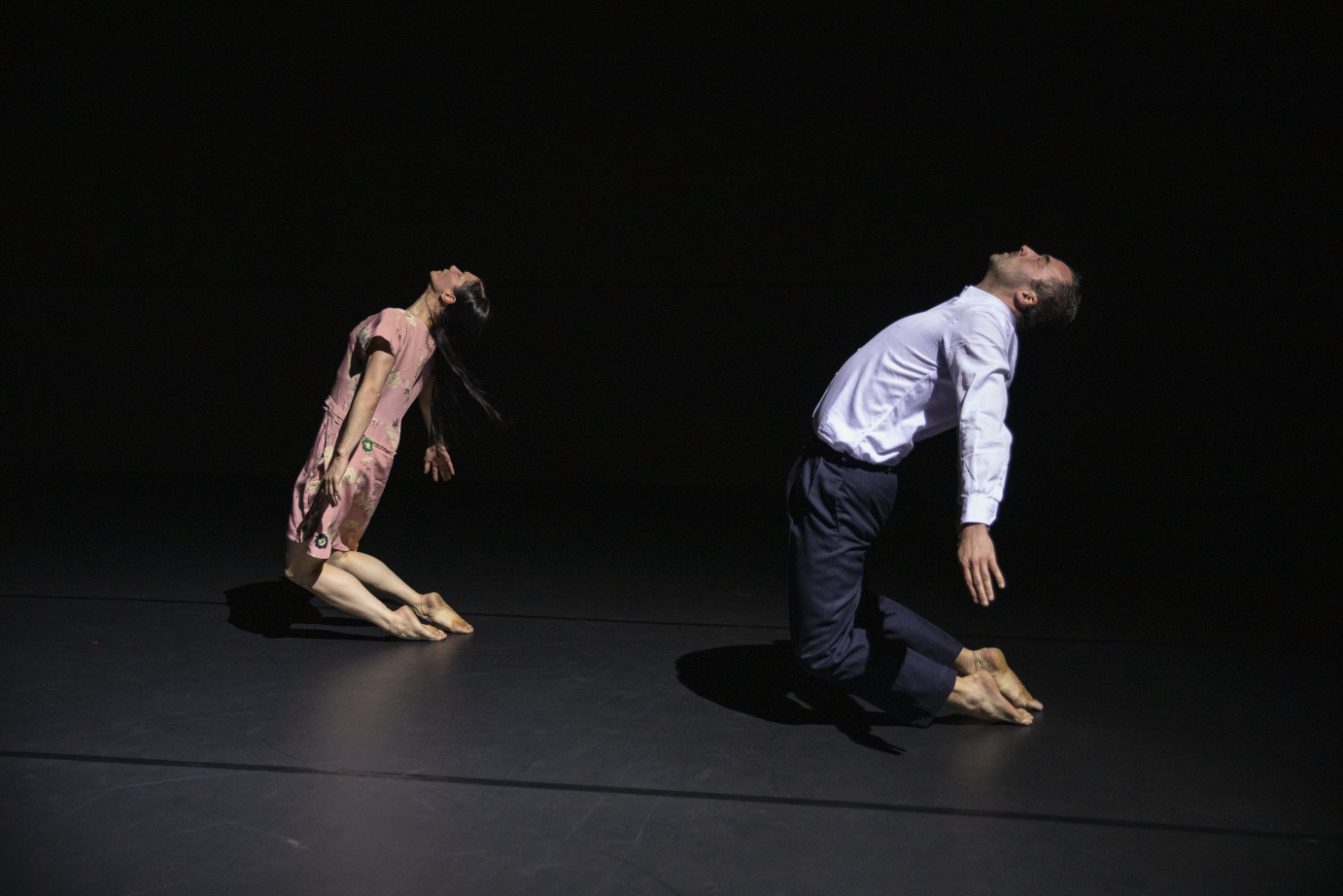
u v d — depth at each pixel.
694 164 7.16
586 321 7.35
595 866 1.88
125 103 7.45
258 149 7.44
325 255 7.48
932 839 2.00
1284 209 6.61
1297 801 2.20
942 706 2.53
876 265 7.07
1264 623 3.67
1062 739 2.55
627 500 6.58
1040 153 6.83
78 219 7.61
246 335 7.57
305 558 3.16
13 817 2.04
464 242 7.39
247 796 2.15
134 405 7.70
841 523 2.39
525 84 7.20
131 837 1.96
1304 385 6.68
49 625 3.46
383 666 3.08
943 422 2.42
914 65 6.88
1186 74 6.61
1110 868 1.89
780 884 1.82
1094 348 6.88
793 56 6.98
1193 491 6.86
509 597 3.99
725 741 2.51
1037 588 4.21
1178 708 2.79
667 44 7.07
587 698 2.83
